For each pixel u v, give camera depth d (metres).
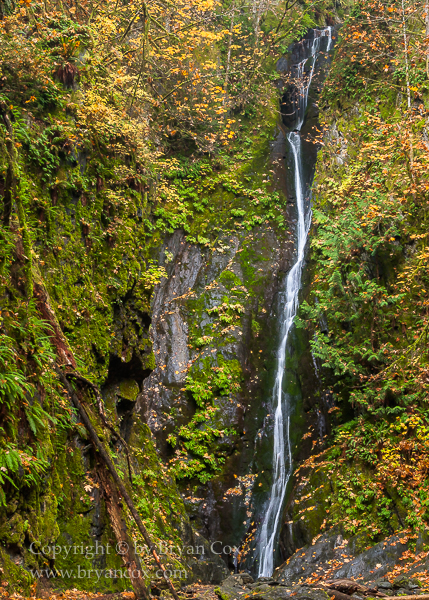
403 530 8.20
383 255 11.30
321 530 9.45
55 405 5.52
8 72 6.97
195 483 10.79
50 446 5.06
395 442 9.28
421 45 11.45
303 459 11.42
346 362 10.61
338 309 11.40
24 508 4.50
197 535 9.84
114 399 8.41
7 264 5.05
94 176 8.39
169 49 11.77
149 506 8.56
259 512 11.02
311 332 12.59
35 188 6.78
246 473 11.26
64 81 7.77
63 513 5.25
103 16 10.41
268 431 12.05
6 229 5.16
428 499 7.92
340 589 6.64
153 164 11.95
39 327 5.55
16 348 4.82
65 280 7.04
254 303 13.44
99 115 8.06
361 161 13.17
